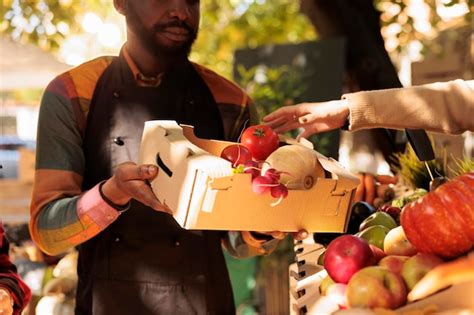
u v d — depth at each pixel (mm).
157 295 2932
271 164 2324
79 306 3066
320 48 6320
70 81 3004
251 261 6516
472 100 2604
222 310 3039
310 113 2797
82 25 9984
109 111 3004
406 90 2676
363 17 6184
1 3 8141
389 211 2758
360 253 2051
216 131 3119
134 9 2967
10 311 2582
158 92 3051
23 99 15328
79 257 3107
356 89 6258
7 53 7762
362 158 6168
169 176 2373
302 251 2781
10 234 5031
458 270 1813
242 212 2221
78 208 2709
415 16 7055
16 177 12039
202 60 12398
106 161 2980
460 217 1918
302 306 2027
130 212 2943
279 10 11953
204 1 11992
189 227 2217
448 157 3988
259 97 6555
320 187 2312
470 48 6285
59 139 2936
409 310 1777
